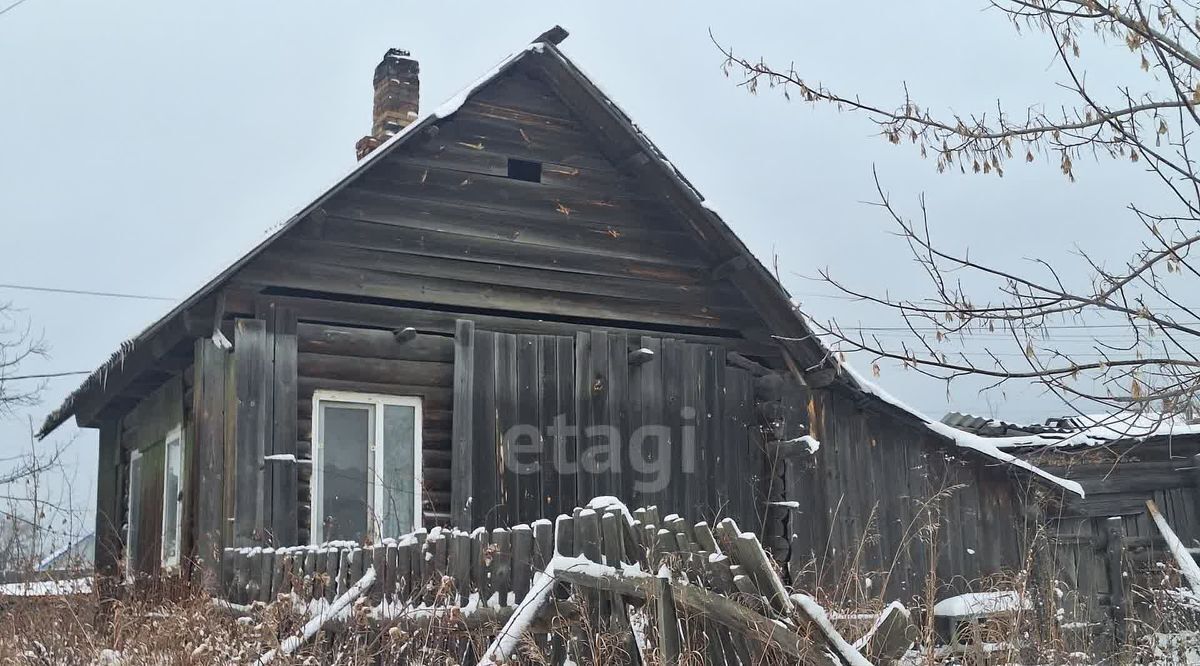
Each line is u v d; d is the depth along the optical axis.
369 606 6.22
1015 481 11.97
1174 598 10.18
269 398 9.77
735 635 4.86
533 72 11.49
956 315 5.02
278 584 7.59
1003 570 10.64
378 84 13.19
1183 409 4.93
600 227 11.64
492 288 11.04
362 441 10.22
